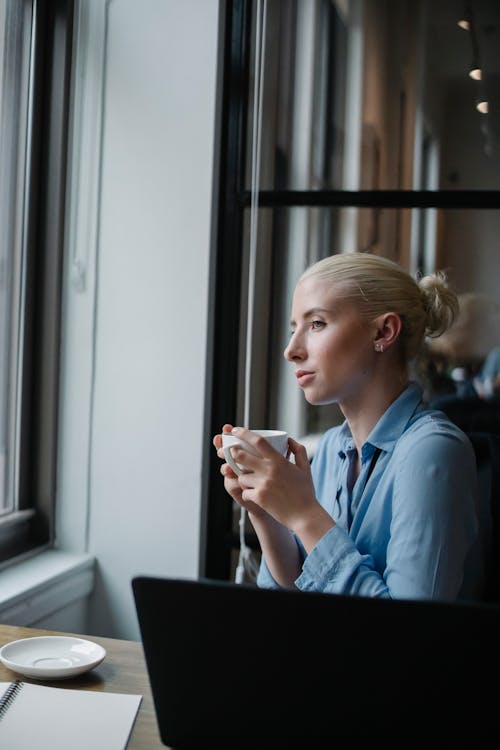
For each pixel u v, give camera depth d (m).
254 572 2.20
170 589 0.80
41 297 2.26
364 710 0.78
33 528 2.30
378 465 1.26
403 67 2.11
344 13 2.14
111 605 2.29
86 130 2.25
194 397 2.21
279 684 0.80
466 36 2.07
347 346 1.24
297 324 1.28
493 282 2.06
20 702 1.00
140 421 2.25
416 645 0.75
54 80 2.22
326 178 2.17
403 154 2.12
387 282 1.26
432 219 2.10
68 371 2.29
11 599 1.88
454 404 2.07
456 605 0.74
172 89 2.20
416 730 0.78
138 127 2.22
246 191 2.21
